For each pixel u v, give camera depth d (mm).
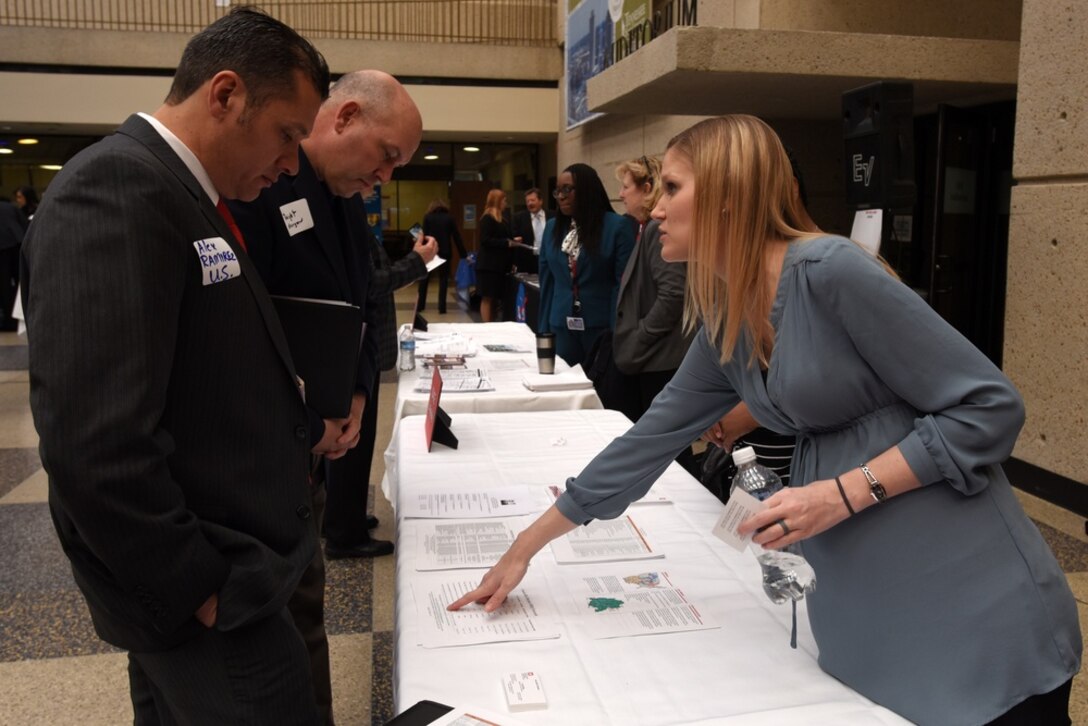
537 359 3631
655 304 3555
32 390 1059
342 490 3258
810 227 1260
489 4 12531
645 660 1324
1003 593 1134
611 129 9430
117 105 11664
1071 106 3588
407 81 12258
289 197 1762
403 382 3430
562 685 1254
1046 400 3797
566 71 11328
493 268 9367
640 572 1629
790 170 1247
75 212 1073
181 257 1142
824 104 5484
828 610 1256
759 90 5008
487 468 2309
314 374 1684
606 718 1178
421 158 14977
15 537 3596
